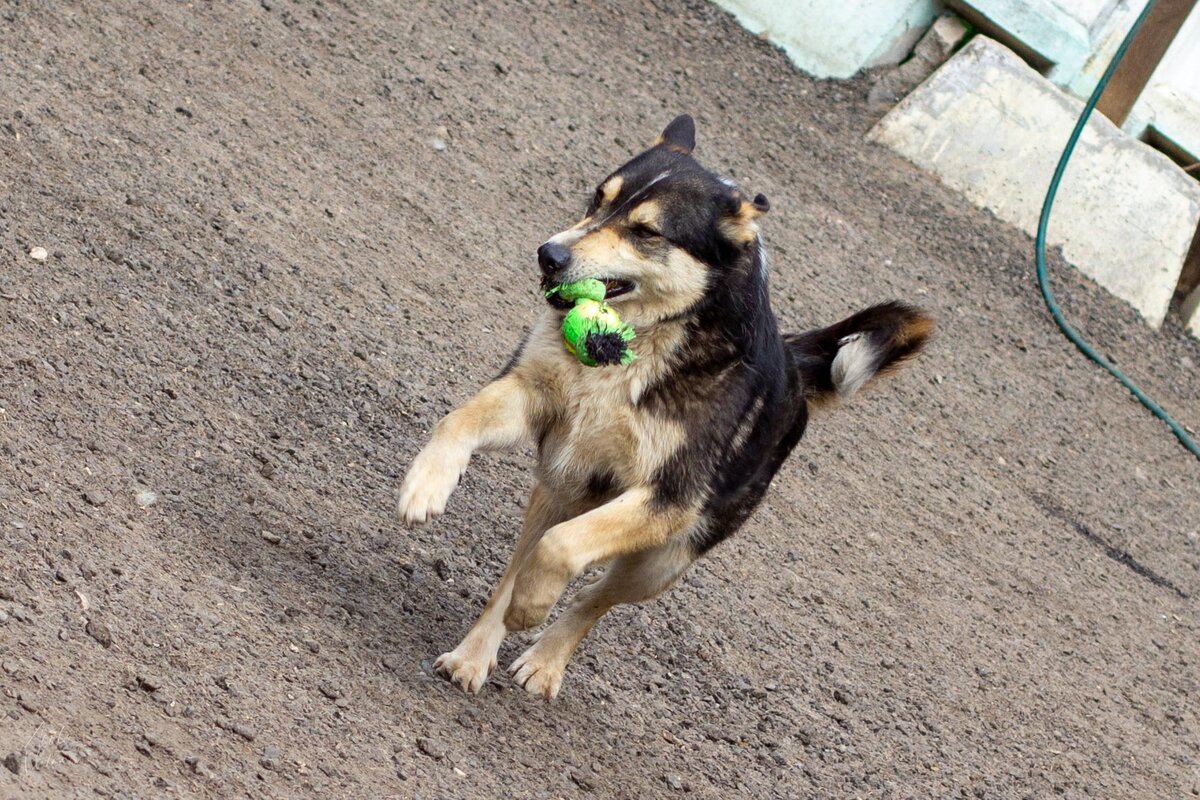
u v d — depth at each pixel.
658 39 13.77
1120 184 13.59
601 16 13.65
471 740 4.68
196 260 6.99
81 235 6.63
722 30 14.43
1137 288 13.48
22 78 7.80
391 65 10.66
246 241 7.44
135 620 4.26
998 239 13.15
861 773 5.85
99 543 4.60
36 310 5.89
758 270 5.28
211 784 3.68
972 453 9.91
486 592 5.88
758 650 6.48
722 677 6.13
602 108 11.84
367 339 7.25
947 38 14.33
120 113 8.03
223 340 6.49
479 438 4.95
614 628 6.15
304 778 3.92
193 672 4.15
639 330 5.07
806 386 5.93
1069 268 13.32
